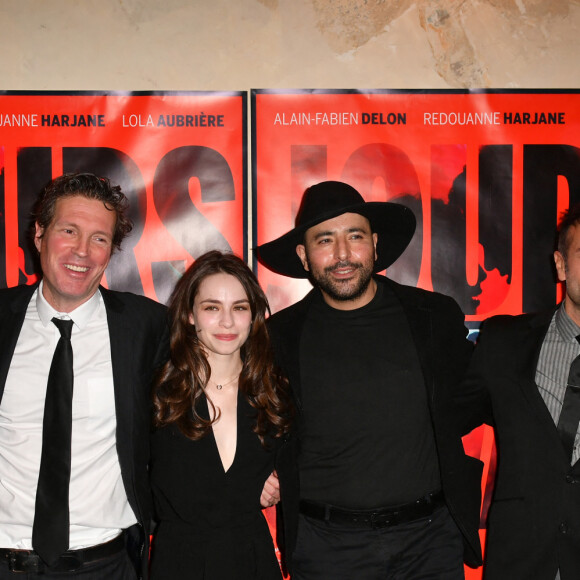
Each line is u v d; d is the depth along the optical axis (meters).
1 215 2.53
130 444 1.85
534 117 2.61
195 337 1.95
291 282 2.62
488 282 2.62
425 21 2.64
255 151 2.57
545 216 2.62
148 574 1.90
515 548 1.77
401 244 2.38
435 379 2.00
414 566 1.97
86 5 2.56
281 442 1.96
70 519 1.78
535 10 2.64
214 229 2.58
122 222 2.06
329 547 1.99
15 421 1.80
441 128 2.60
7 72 2.56
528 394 1.78
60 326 1.84
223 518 1.84
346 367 2.04
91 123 2.54
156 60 2.59
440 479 2.02
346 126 2.58
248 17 2.60
